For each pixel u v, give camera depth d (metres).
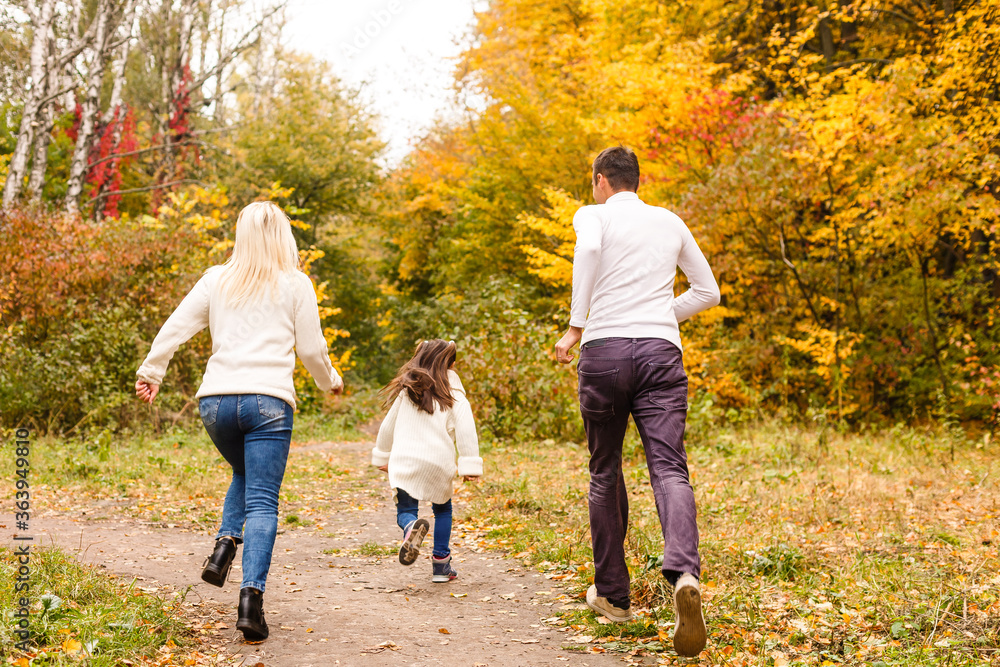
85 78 19.44
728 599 3.35
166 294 10.76
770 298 12.20
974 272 11.88
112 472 6.93
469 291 18.41
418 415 3.89
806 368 11.91
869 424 11.61
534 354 10.31
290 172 22.89
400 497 3.92
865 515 5.28
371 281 28.16
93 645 2.48
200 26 21.00
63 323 10.19
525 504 5.73
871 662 2.69
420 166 24.00
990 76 10.33
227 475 7.11
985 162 9.65
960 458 7.86
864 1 12.46
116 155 17.08
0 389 9.07
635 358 2.86
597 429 3.01
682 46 12.55
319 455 9.27
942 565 3.98
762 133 10.56
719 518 5.25
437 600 3.67
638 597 3.42
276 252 3.02
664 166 12.07
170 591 3.45
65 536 4.48
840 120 10.31
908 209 9.80
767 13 15.02
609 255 2.97
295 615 3.30
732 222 11.04
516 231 17.77
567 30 18.09
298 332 3.02
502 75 18.70
